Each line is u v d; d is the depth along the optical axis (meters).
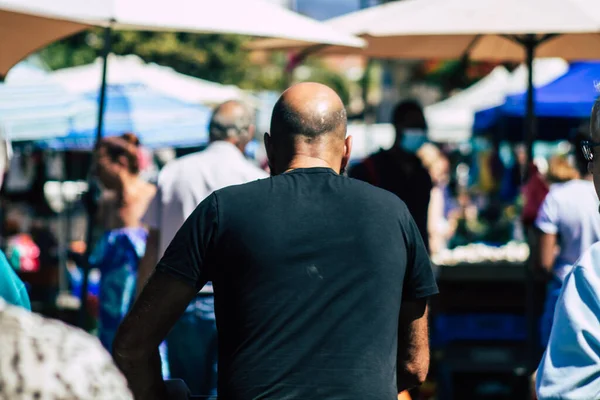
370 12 11.79
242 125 9.27
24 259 18.27
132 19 8.86
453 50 15.20
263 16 9.82
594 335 4.35
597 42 13.58
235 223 5.10
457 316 12.78
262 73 51.31
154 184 11.38
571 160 11.82
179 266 5.11
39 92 17.81
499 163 28.41
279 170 5.53
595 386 4.31
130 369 5.30
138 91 20.31
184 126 19.55
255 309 5.00
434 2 10.69
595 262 4.50
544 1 10.29
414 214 10.91
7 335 2.28
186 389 5.83
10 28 10.71
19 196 22.17
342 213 5.16
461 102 32.47
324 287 5.03
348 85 73.88
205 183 9.15
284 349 4.96
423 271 5.33
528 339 11.93
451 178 34.19
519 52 14.96
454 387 11.92
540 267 10.55
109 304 11.14
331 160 5.50
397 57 15.70
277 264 5.03
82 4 8.68
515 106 22.08
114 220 11.21
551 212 10.41
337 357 4.96
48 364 2.25
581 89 18.78
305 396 4.90
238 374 4.98
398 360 5.47
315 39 9.92
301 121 5.45
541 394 4.43
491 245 15.70
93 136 19.00
